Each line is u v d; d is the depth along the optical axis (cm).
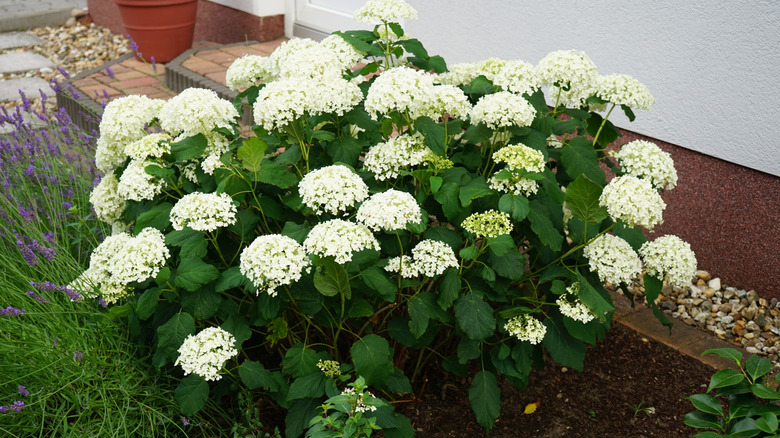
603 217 245
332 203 230
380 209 225
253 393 279
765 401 224
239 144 285
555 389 304
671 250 256
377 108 246
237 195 257
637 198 229
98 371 268
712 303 367
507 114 250
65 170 396
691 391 301
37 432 265
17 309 270
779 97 339
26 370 268
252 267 227
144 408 263
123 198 290
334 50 287
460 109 260
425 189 262
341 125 288
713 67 360
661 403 295
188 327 247
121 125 279
